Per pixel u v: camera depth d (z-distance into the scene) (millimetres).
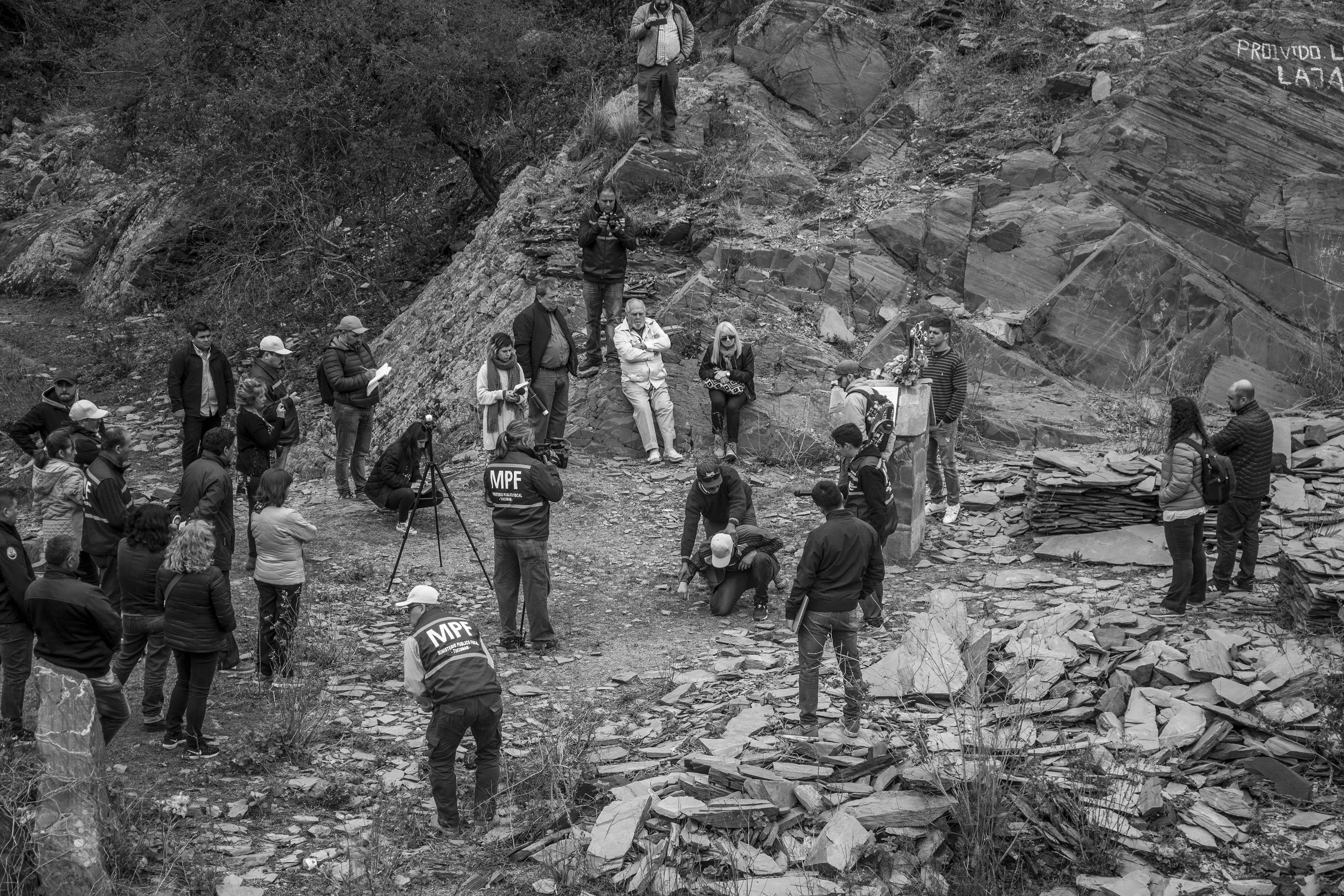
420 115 20156
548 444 13312
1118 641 8273
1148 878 5902
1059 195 15797
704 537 11758
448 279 19359
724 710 7996
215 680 8711
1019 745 6949
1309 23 15164
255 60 21469
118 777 6957
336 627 9727
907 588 10258
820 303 15406
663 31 16641
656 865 5996
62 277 29328
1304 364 14195
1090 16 18359
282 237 21797
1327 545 8875
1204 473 8719
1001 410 13719
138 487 16109
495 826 6668
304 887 5984
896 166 16984
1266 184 15031
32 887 5750
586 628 9867
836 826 6199
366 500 13461
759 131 17281
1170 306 14625
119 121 23625
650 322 13930
